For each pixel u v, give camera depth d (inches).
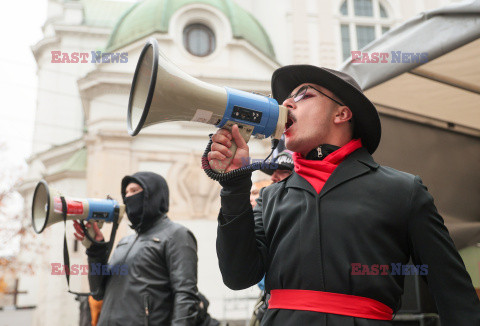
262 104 47.7
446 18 92.5
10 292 851.4
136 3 662.5
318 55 711.7
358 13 754.8
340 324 40.1
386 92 116.4
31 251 614.2
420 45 97.5
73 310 550.0
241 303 476.4
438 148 129.0
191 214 518.9
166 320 89.7
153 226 98.3
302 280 43.1
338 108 52.3
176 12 590.6
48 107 767.1
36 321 566.6
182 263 91.0
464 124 131.4
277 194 51.7
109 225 477.1
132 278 90.8
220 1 639.8
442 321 43.3
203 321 100.2
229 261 47.3
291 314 42.6
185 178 533.0
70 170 600.7
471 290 43.3
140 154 538.3
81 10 796.0
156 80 42.3
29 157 756.0
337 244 42.9
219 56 589.6
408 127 127.5
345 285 41.6
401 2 761.6
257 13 730.8
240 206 46.5
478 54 98.3
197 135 549.0
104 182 521.7
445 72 106.1
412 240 44.6
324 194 46.0
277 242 48.0
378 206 43.9
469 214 127.4
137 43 575.8
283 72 57.0
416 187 45.1
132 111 48.1
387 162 122.8
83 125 770.2
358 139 52.4
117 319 88.4
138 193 100.4
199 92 44.4
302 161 50.4
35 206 96.5
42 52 788.6
